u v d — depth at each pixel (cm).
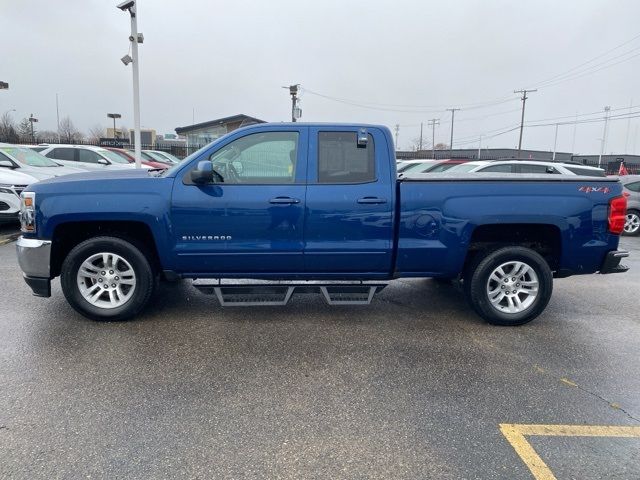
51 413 312
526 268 480
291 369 383
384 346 433
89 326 465
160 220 448
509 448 284
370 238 463
